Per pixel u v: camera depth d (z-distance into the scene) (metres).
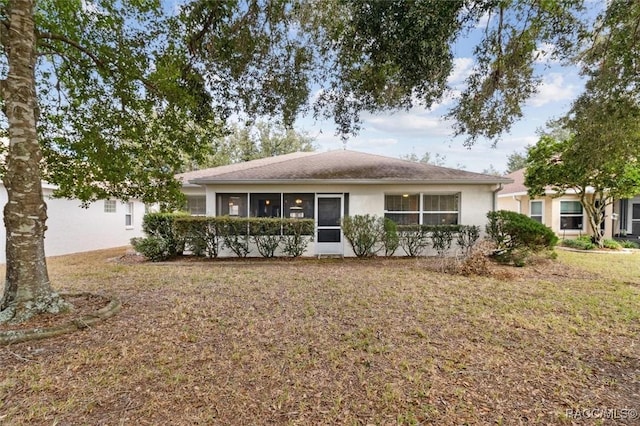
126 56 5.59
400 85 6.71
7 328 3.81
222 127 7.41
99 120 5.98
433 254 10.41
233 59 6.74
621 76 5.60
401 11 5.21
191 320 4.33
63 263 9.26
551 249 9.15
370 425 2.28
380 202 10.77
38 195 4.43
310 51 6.94
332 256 10.55
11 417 2.32
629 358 3.36
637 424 2.32
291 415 2.38
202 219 9.96
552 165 12.06
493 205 10.61
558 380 2.92
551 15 5.54
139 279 6.86
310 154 15.22
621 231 14.14
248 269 8.17
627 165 10.30
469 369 3.10
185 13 5.90
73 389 2.68
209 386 2.75
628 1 5.07
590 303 5.25
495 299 5.45
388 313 4.70
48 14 5.26
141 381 2.81
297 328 4.09
